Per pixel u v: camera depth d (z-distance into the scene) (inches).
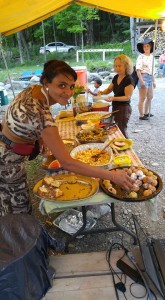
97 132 93.8
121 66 129.2
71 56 690.8
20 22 154.6
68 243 83.5
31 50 803.4
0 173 65.0
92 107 130.0
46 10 149.0
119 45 735.7
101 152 78.0
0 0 98.2
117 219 99.7
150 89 209.2
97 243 89.0
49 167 70.3
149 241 53.4
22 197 68.4
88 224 92.5
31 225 46.5
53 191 61.3
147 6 135.0
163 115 226.4
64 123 118.4
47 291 45.9
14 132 58.7
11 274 36.6
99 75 426.3
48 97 57.9
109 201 57.7
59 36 838.5
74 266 52.5
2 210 69.7
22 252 39.5
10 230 45.4
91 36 844.0
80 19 662.5
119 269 51.0
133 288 46.6
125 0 129.1
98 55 639.1
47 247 46.9
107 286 47.5
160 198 111.0
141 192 58.5
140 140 175.6
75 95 133.6
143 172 64.6
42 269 43.4
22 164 66.7
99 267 52.0
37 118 54.9
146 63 202.4
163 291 42.3
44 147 73.3
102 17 844.0
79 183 63.9
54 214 101.5
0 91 276.8
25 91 58.9
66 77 55.0
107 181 61.8
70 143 90.4
